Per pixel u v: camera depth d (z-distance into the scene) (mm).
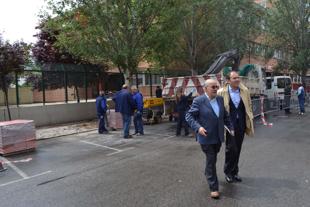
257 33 28969
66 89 17453
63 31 17438
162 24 17297
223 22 24859
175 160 8039
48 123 16203
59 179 6801
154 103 16234
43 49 24375
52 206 5250
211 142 5367
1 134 9391
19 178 7031
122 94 11891
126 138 11883
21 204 5406
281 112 20328
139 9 16234
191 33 23953
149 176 6688
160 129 14117
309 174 6434
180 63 25484
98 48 16953
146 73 22484
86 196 5648
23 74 16062
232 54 17594
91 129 14656
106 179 6629
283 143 9758
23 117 15133
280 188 5637
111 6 16125
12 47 14094
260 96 19141
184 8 17578
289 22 33375
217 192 5270
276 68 36125
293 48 34219
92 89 18891
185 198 5312
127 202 5254
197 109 5496
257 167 7027
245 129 6055
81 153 9477
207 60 25188
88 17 16609
